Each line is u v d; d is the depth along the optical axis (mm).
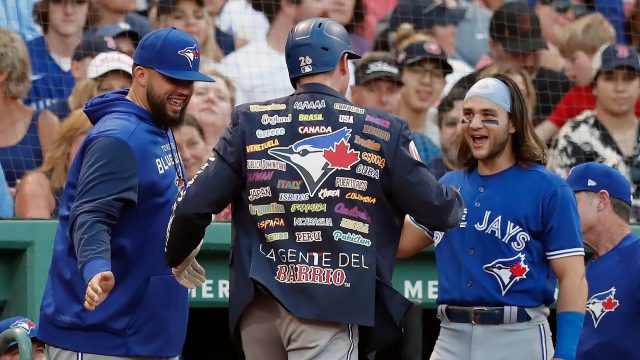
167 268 13047
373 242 11312
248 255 11383
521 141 14422
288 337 11336
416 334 17391
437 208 11406
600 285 16328
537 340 14133
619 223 16266
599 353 16266
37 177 20000
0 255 18719
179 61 12969
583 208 16281
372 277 11211
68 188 12938
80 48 21141
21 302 18422
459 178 14992
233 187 11422
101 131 12570
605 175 16281
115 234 12680
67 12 21156
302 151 11242
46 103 20625
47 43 20984
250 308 11555
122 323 12797
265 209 11273
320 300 11023
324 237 11109
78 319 12711
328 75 11562
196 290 19469
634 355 15992
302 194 11172
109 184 12258
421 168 11414
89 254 11734
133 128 12742
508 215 14203
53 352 13102
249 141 11375
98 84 20750
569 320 13922
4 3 20734
